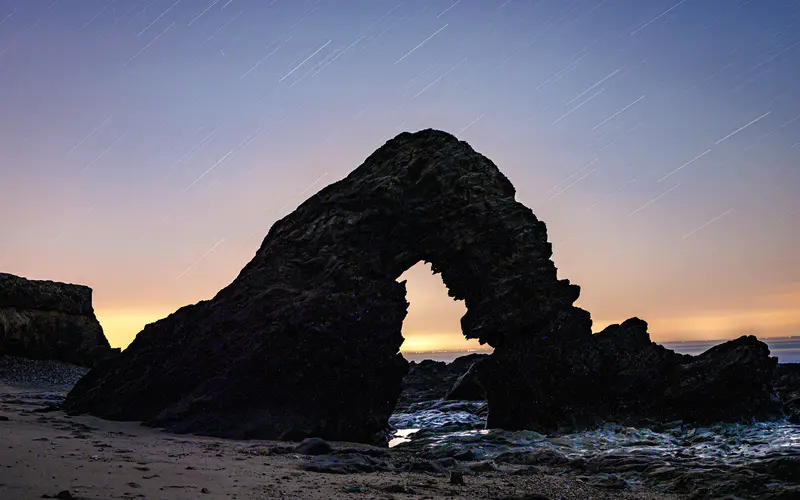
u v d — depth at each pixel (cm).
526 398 1900
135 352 1839
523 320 1900
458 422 2117
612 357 1938
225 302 1864
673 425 1850
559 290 1956
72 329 3130
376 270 1872
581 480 1247
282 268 1886
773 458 1330
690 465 1302
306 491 959
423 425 2139
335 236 1898
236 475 1041
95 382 1855
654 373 1925
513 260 1939
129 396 1742
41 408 1820
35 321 2995
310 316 1744
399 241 1942
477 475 1247
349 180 2027
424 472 1234
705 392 1862
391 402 1802
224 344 1769
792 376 2606
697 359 1947
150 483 917
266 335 1733
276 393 1695
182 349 1798
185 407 1669
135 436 1470
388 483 1071
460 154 2038
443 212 1961
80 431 1417
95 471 950
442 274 1995
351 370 1733
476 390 2662
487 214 1955
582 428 1861
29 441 1164
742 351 1894
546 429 1862
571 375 1898
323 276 1842
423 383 3141
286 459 1273
